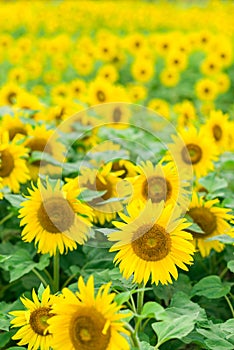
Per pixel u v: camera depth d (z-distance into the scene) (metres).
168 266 1.91
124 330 1.67
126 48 6.67
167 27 8.88
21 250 2.40
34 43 7.73
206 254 2.37
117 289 2.02
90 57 6.48
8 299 2.63
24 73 5.37
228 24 7.93
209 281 2.22
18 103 3.41
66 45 6.56
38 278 2.56
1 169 2.57
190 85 6.33
